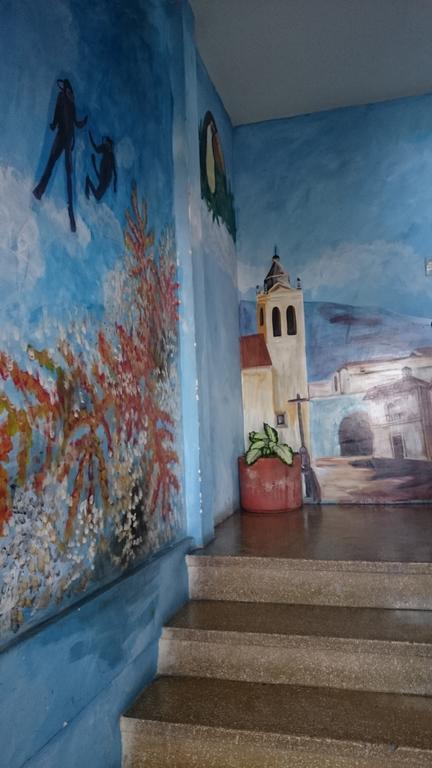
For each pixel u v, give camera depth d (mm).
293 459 4195
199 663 2383
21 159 1703
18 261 1658
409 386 4336
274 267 4660
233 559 2779
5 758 1460
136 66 2738
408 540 3035
